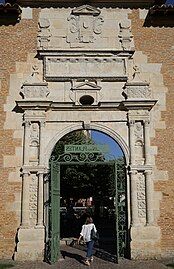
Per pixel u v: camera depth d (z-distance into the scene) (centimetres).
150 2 1697
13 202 1504
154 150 1555
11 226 1486
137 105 1566
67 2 1692
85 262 1400
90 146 1568
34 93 1586
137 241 1454
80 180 3262
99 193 3528
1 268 1298
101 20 1677
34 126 1570
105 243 2061
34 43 1652
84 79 1614
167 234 1486
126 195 1523
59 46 1644
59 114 1583
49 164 1546
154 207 1505
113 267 1316
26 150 1534
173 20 1689
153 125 1580
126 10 1695
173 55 1656
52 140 1560
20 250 1441
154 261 1412
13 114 1579
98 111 1592
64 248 1883
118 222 1480
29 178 1516
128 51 1638
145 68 1639
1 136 1558
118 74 1620
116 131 1573
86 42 1652
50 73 1612
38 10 1686
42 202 1490
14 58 1636
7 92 1602
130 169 1522
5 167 1531
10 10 1644
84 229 1435
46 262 1419
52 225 1434
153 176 1530
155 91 1616
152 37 1670
